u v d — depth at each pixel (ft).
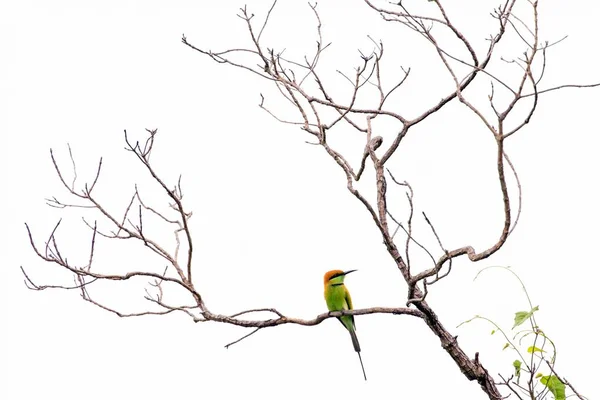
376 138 41.22
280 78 40.60
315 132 40.01
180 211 36.55
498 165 31.19
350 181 36.96
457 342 37.50
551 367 32.01
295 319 38.40
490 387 37.19
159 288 38.81
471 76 35.81
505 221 31.91
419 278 35.40
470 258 33.14
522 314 32.55
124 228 37.88
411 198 33.99
